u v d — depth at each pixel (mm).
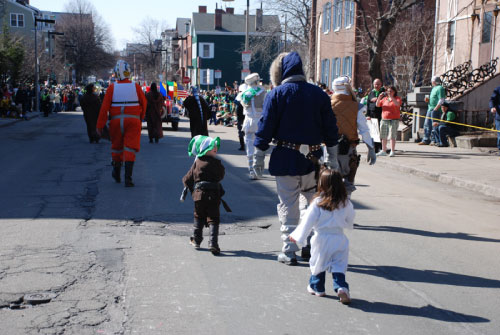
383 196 9734
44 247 6121
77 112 45344
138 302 4660
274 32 47688
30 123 29469
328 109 5734
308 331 4184
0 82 37000
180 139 20031
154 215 7750
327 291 5043
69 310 4453
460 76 21156
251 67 73500
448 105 16734
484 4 22531
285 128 5633
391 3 23891
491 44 22234
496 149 15688
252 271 5523
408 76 27531
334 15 38906
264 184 10570
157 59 117562
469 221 7945
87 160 13852
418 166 12617
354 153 7043
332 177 4762
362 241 6746
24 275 5215
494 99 14398
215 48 74562
